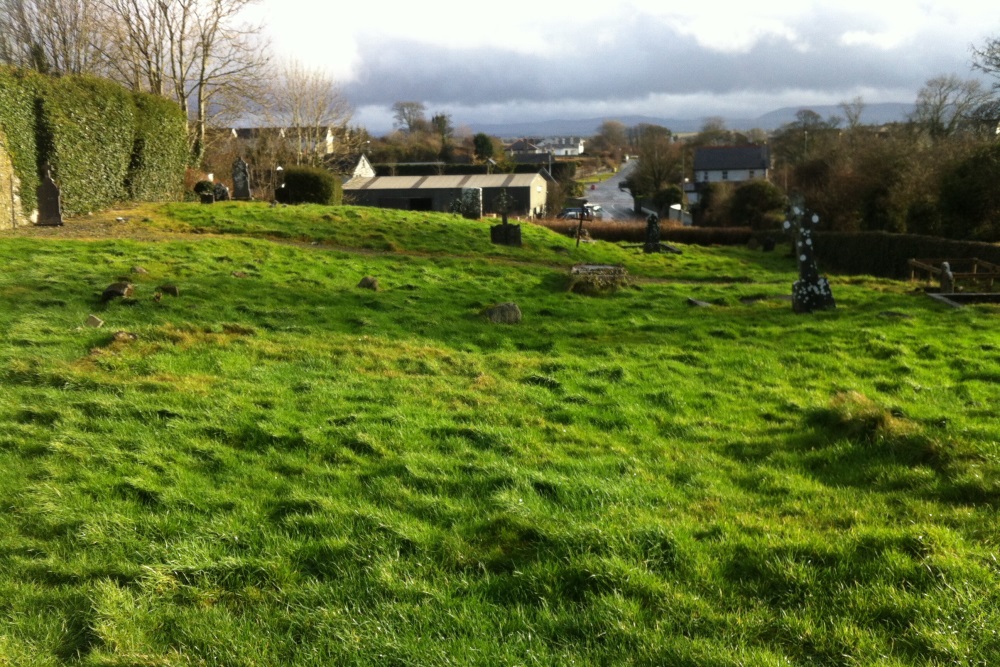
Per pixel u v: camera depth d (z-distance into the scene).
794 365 11.61
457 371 10.89
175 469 6.75
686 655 4.01
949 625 4.17
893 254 33.41
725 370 11.34
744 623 4.33
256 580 5.03
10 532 5.57
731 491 6.54
